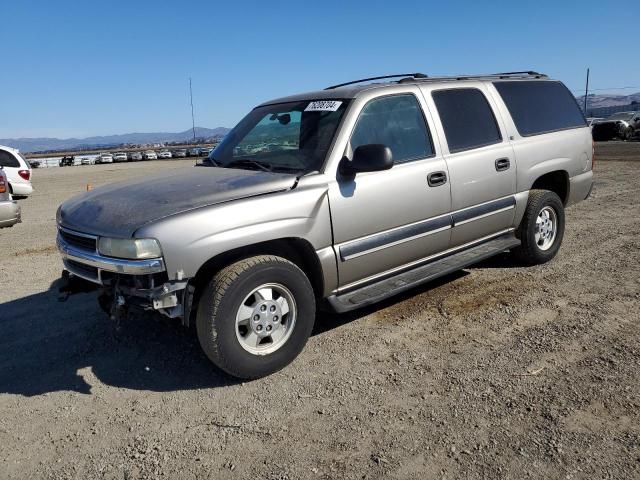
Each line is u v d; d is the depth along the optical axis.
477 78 5.42
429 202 4.53
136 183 4.23
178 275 3.29
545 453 2.75
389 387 3.51
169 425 3.21
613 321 4.35
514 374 3.58
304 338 3.85
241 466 2.79
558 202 5.91
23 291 5.87
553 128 5.98
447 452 2.81
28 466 2.88
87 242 3.59
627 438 2.84
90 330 4.68
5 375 3.94
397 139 4.43
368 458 2.80
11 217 8.29
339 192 3.95
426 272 4.62
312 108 4.45
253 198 3.60
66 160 60.53
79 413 3.39
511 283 5.40
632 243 6.74
